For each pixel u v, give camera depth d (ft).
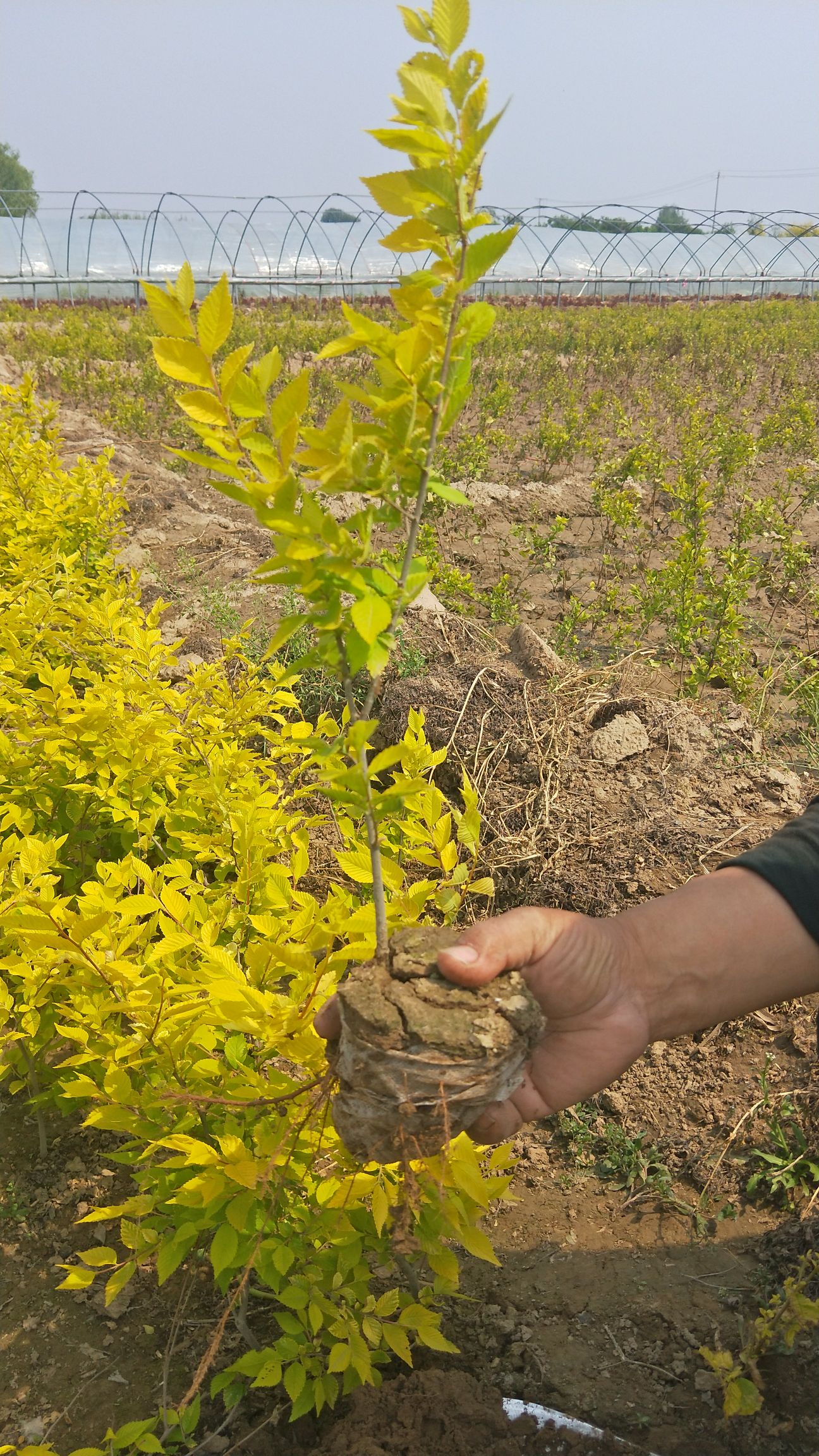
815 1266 6.11
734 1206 7.41
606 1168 7.93
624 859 10.50
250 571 19.07
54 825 9.09
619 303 97.96
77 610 9.72
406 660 13.89
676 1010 4.77
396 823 6.39
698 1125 8.05
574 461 31.48
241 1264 5.34
